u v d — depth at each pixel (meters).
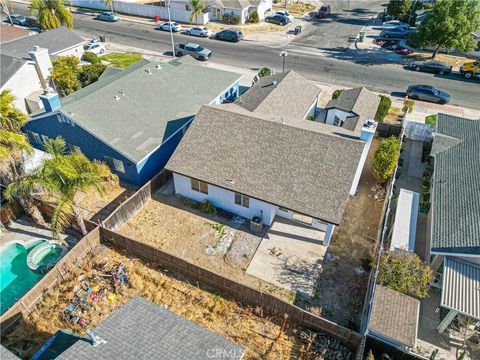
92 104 28.53
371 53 51.00
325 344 17.16
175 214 25.00
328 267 21.27
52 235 20.86
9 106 23.94
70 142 28.39
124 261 21.47
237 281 20.27
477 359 16.75
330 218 20.62
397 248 19.70
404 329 15.88
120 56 50.66
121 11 70.50
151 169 27.81
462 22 42.59
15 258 21.88
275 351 17.12
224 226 24.02
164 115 30.30
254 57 50.44
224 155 24.23
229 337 17.69
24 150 23.05
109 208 25.62
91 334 13.36
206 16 63.19
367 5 74.75
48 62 36.94
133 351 13.20
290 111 31.59
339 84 42.62
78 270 20.70
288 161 22.98
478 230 18.23
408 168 29.36
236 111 27.34
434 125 32.34
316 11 70.31
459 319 17.28
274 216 24.41
